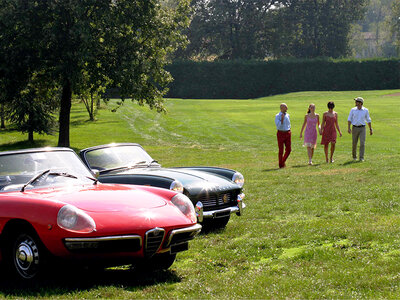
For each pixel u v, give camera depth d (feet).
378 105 182.19
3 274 23.62
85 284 21.47
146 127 166.91
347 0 380.17
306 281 20.47
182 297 19.29
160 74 131.75
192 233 23.27
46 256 20.52
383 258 23.25
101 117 201.98
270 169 70.44
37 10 119.24
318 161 77.51
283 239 29.60
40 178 24.72
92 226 20.22
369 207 36.73
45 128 162.61
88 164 35.73
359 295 18.52
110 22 118.83
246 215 37.96
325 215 35.99
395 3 461.37
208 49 386.11
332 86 338.75
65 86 129.80
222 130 147.95
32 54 121.29
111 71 120.47
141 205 22.67
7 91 127.95
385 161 67.41
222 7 363.35
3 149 148.25
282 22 367.04
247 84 346.13
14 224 21.52
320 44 386.11
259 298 18.94
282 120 70.33
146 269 23.97
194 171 35.86
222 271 23.65
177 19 134.21
